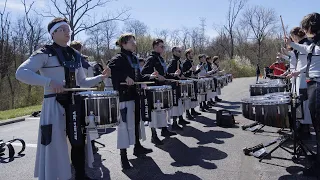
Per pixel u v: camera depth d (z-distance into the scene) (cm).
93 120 331
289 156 471
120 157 496
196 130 687
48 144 312
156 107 487
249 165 443
